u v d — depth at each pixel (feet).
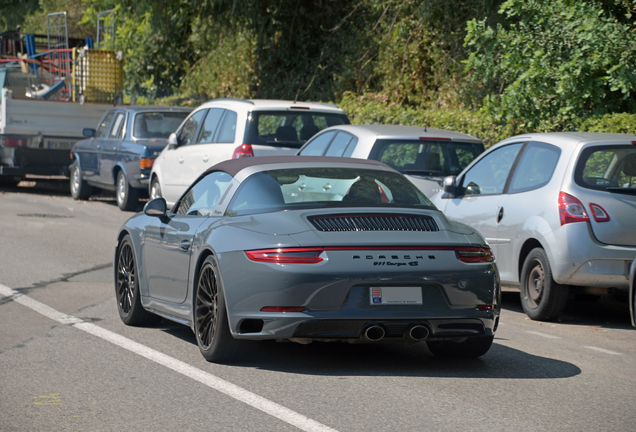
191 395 31.42
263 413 29.17
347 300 33.42
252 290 33.88
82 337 41.93
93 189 133.28
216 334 35.70
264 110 78.13
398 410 29.89
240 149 76.79
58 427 27.45
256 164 40.22
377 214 35.63
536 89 82.28
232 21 162.20
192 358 37.70
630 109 80.38
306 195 37.09
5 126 124.98
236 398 31.07
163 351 39.06
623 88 75.97
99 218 99.66
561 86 78.79
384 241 34.12
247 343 35.96
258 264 33.78
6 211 102.94
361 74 143.84
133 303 45.06
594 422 29.04
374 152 63.62
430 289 34.32
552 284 49.88
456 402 31.19
